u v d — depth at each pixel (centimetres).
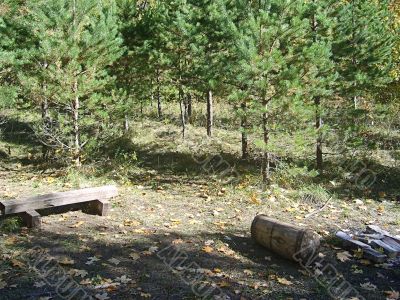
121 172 1436
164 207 1030
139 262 686
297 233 714
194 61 1573
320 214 1026
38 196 867
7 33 1346
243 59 1097
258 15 1208
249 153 1672
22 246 715
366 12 1548
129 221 877
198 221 922
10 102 1260
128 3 1803
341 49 1352
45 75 1267
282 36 1134
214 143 1794
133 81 1844
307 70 1148
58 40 1257
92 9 1398
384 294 636
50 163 1527
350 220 989
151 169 1514
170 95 1991
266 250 784
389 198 1222
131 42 1712
